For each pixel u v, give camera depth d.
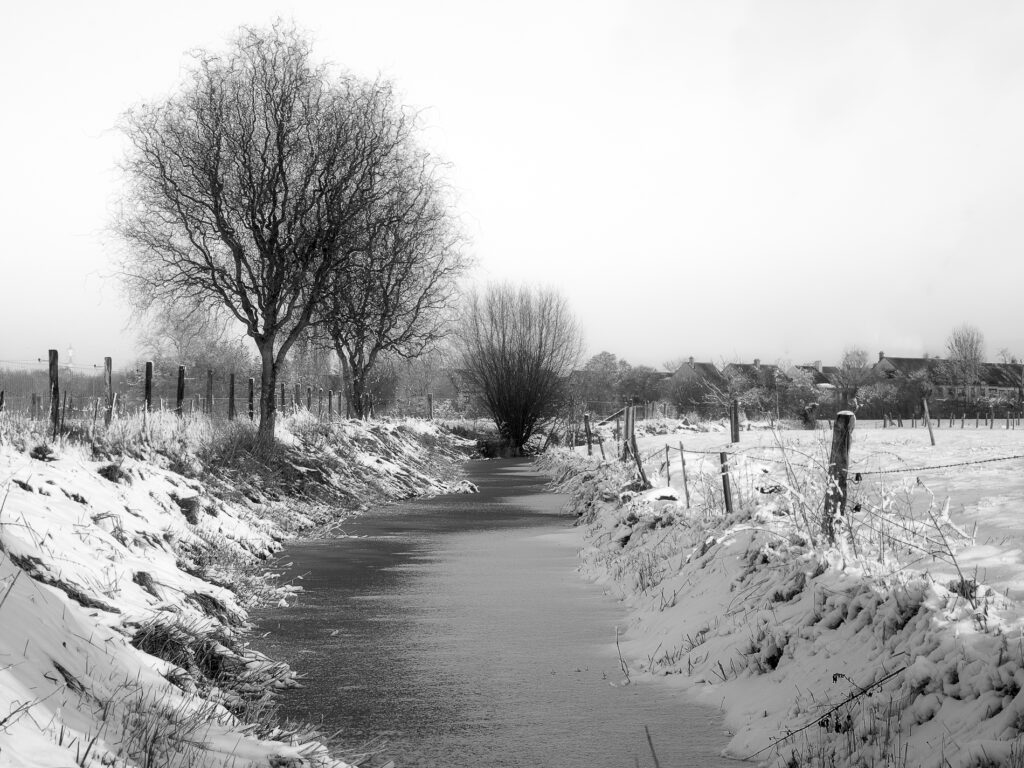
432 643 10.04
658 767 6.20
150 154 23.62
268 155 24.48
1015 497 11.37
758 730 6.69
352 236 24.77
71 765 4.11
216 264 24.98
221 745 5.60
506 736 6.98
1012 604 6.61
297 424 29.16
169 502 14.59
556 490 32.47
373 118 26.11
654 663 9.01
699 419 67.12
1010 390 84.44
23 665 4.95
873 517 9.00
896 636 6.71
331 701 7.91
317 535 19.50
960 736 5.37
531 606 12.14
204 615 9.86
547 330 59.78
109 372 19.91
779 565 9.57
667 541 13.88
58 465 12.66
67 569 8.20
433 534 20.12
